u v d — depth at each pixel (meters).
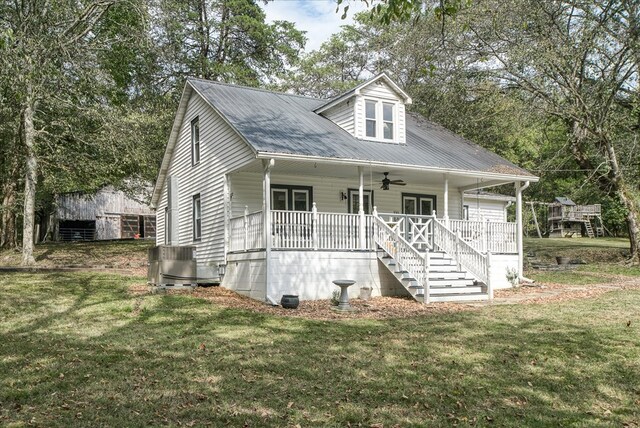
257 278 14.38
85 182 27.03
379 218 15.68
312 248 14.65
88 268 20.84
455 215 21.62
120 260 24.86
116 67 26.36
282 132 15.71
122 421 5.13
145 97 28.33
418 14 8.08
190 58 30.16
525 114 23.64
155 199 24.14
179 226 20.88
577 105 22.17
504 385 6.34
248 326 10.06
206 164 18.23
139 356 7.62
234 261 15.88
